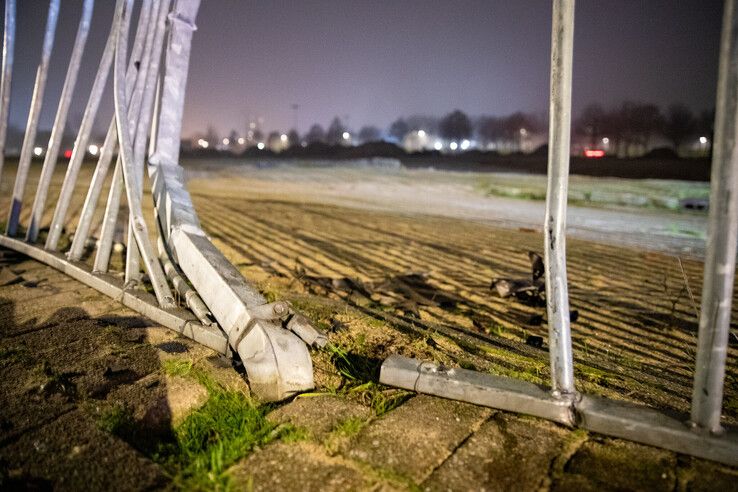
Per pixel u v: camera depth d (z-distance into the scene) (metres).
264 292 3.35
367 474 1.48
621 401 1.78
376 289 3.98
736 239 1.45
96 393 1.92
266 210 9.68
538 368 2.31
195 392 1.95
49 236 3.87
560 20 1.57
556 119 1.62
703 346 1.55
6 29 4.25
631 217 13.39
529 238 7.68
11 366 2.12
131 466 1.49
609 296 4.24
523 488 1.44
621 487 1.45
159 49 3.22
